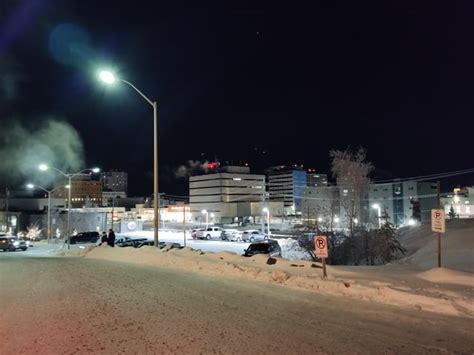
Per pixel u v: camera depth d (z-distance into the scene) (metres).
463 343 7.39
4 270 19.39
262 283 13.73
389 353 6.90
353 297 11.22
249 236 70.94
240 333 8.07
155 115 24.83
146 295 12.09
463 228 29.83
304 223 40.62
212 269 16.95
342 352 6.93
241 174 174.38
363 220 41.34
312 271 15.91
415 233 35.34
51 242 73.19
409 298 10.41
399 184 113.56
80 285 14.27
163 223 130.25
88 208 145.62
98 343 7.57
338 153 53.59
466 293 11.09
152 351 7.08
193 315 9.55
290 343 7.43
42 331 8.44
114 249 28.39
